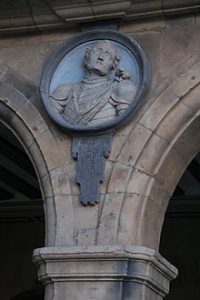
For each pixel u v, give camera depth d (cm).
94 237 757
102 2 823
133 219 756
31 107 834
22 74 854
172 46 805
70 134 805
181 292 1270
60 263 752
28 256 1352
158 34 816
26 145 826
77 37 836
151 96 792
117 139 787
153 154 773
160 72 798
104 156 783
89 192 773
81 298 737
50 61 838
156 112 783
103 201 769
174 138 776
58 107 815
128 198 762
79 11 836
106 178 777
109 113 794
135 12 821
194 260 1273
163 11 812
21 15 861
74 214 775
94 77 816
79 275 743
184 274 1274
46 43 861
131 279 729
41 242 1343
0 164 1139
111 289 730
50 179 796
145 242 757
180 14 813
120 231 752
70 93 818
